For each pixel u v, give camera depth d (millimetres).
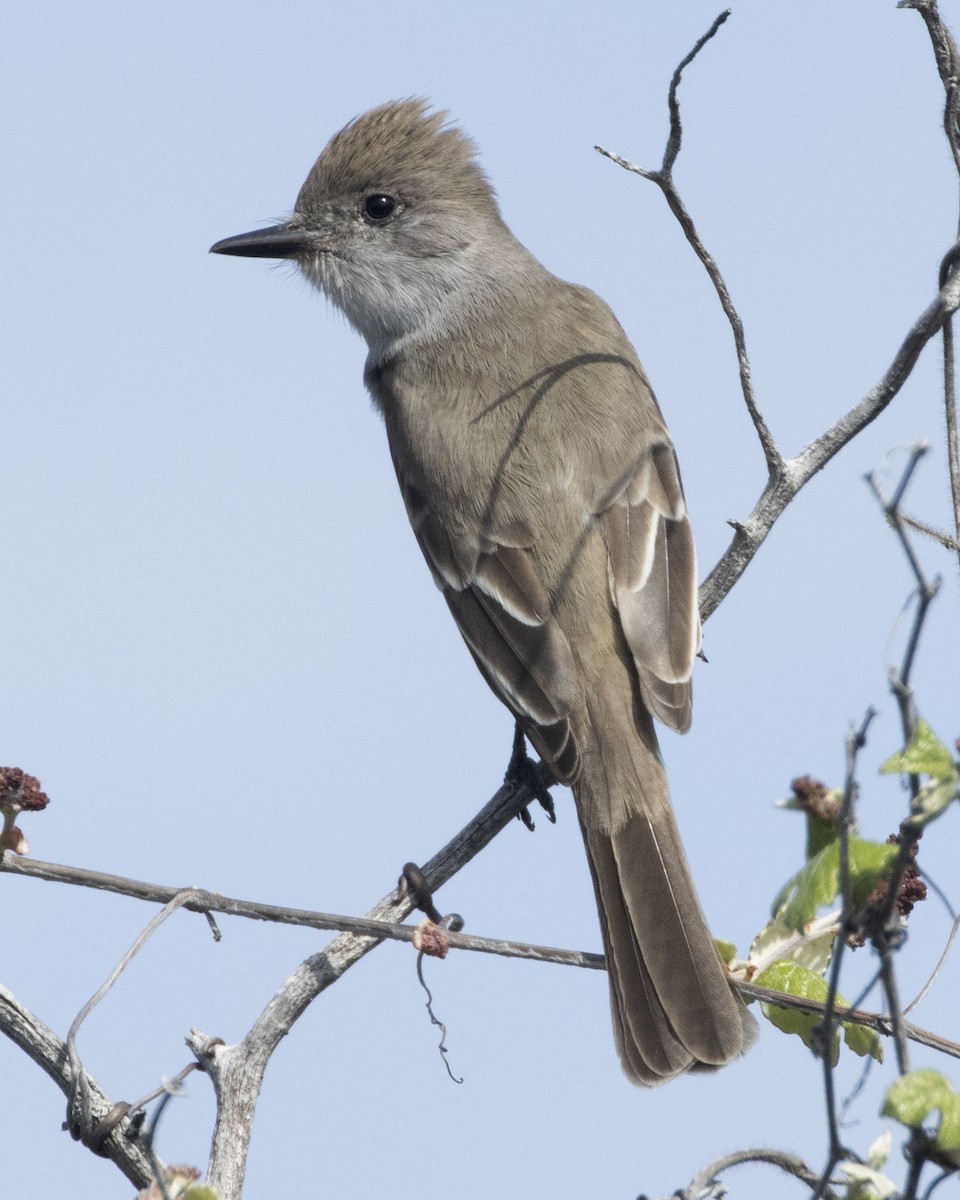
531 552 9461
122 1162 6512
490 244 11344
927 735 4734
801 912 5629
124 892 6672
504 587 9430
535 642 9188
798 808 6086
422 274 11266
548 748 8906
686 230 7812
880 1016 6488
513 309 11008
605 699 8969
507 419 10008
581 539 9438
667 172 7645
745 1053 7621
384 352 11352
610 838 8641
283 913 6762
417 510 10008
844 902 4828
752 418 8531
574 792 8812
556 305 11016
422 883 8164
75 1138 6535
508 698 9203
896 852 5410
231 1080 6852
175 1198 5445
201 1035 7055
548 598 9297
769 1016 7410
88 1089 6555
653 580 9273
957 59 7484
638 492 9602
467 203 11430
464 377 10531
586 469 9648
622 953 8273
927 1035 6512
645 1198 5484
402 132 11641
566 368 10258
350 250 11617
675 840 8617
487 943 7078
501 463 9773
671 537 9516
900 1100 4840
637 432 9906
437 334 11055
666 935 8188
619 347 10617
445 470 9906
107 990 6555
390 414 10711
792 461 8680
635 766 8789
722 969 7922
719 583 9031
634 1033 7938
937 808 4715
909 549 4633
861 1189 4945
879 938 4910
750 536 8836
